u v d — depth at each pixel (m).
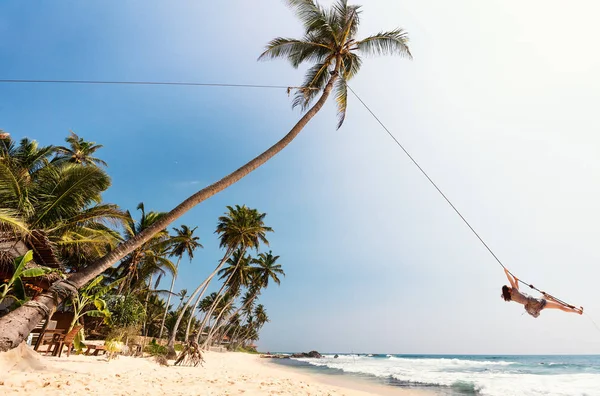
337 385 15.90
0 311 10.60
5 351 6.71
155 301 45.06
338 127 13.65
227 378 11.59
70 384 6.22
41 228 13.69
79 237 17.45
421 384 18.06
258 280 52.25
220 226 35.56
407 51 13.89
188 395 6.83
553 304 4.56
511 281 4.83
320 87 14.46
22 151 21.14
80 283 8.47
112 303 21.66
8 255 11.23
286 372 23.47
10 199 12.39
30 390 5.35
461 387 17.22
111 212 17.03
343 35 13.42
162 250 31.25
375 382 18.75
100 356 13.30
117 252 8.94
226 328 72.19
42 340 10.18
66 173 13.71
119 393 6.14
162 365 14.68
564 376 25.84
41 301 7.86
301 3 13.15
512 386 18.25
